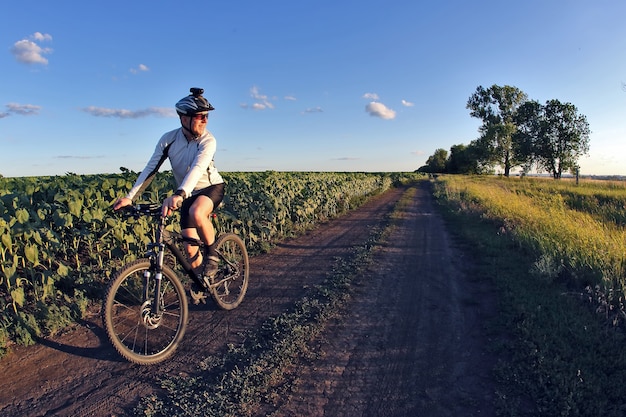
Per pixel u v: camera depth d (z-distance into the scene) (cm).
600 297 489
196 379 340
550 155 6512
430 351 397
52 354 391
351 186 2133
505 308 483
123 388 333
